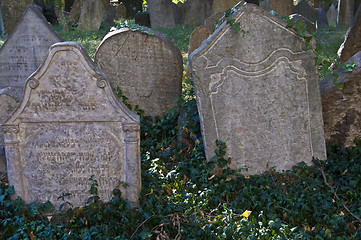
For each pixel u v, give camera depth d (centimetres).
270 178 484
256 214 427
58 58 396
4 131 412
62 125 417
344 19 1396
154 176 480
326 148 518
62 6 1948
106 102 407
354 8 1374
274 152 495
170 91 636
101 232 402
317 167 488
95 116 411
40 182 434
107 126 416
